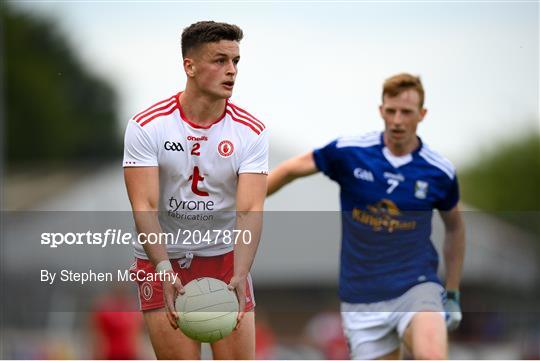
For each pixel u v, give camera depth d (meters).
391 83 25.30
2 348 36.72
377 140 25.81
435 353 23.73
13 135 90.44
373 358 25.86
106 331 35.84
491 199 63.78
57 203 53.62
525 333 36.59
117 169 75.88
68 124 92.38
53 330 36.97
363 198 25.67
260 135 21.48
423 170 25.52
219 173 21.53
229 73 20.89
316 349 40.06
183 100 21.31
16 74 92.12
